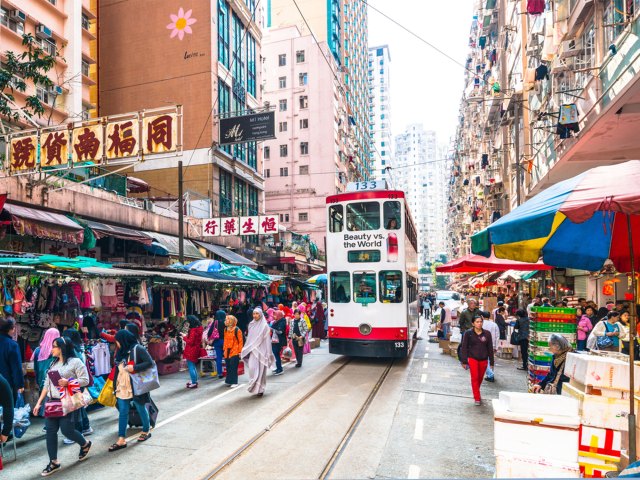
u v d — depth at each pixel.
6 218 10.36
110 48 27.05
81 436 5.30
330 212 12.43
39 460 5.39
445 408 7.51
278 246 28.73
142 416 5.96
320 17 60.38
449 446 5.68
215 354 10.90
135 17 26.81
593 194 3.64
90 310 9.37
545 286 19.14
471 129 43.16
